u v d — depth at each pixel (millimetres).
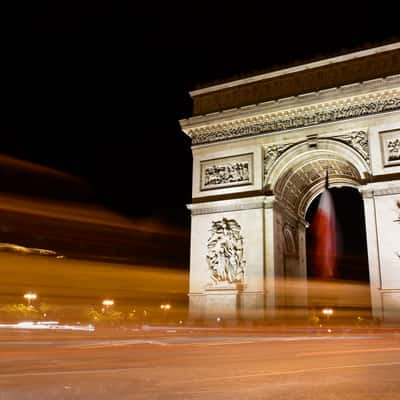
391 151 63688
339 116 68500
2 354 29938
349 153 66250
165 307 121312
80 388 16875
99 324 102375
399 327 57156
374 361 26172
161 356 28922
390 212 61156
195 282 70688
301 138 70188
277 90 74500
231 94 78125
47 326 88062
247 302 66188
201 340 47375
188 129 78375
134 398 15008
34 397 15164
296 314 72688
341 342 44062
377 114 65688
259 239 68188
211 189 74375
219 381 18641
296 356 29203
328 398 15039
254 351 33094
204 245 71812
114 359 27109
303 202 84500
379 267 60062
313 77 72375
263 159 72125
